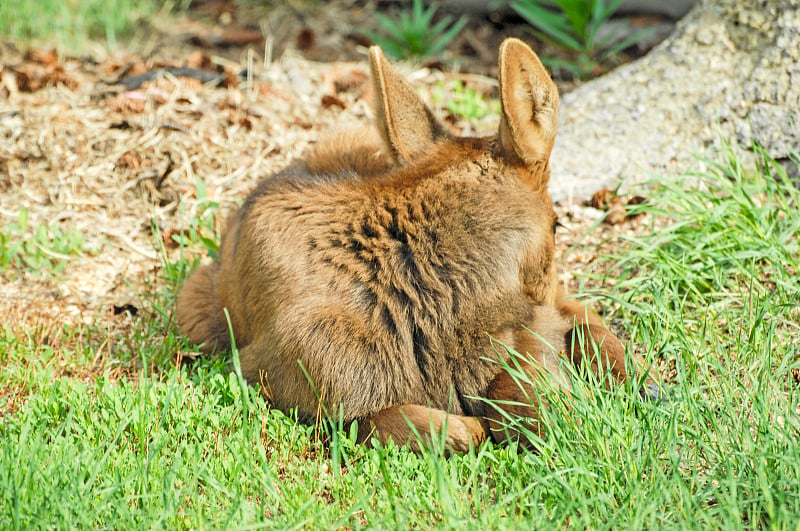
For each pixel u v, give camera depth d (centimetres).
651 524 632
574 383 772
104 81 1495
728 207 1052
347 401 775
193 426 805
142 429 779
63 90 1466
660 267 992
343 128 1050
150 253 1195
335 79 1545
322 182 842
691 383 826
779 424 760
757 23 1148
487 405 802
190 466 745
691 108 1191
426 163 822
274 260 819
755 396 739
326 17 1950
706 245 1030
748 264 1017
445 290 783
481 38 1839
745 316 942
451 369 795
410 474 737
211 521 673
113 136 1338
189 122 1373
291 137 1367
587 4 1609
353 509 658
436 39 1823
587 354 851
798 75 1121
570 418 756
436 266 785
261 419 805
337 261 793
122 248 1200
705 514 629
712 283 1012
